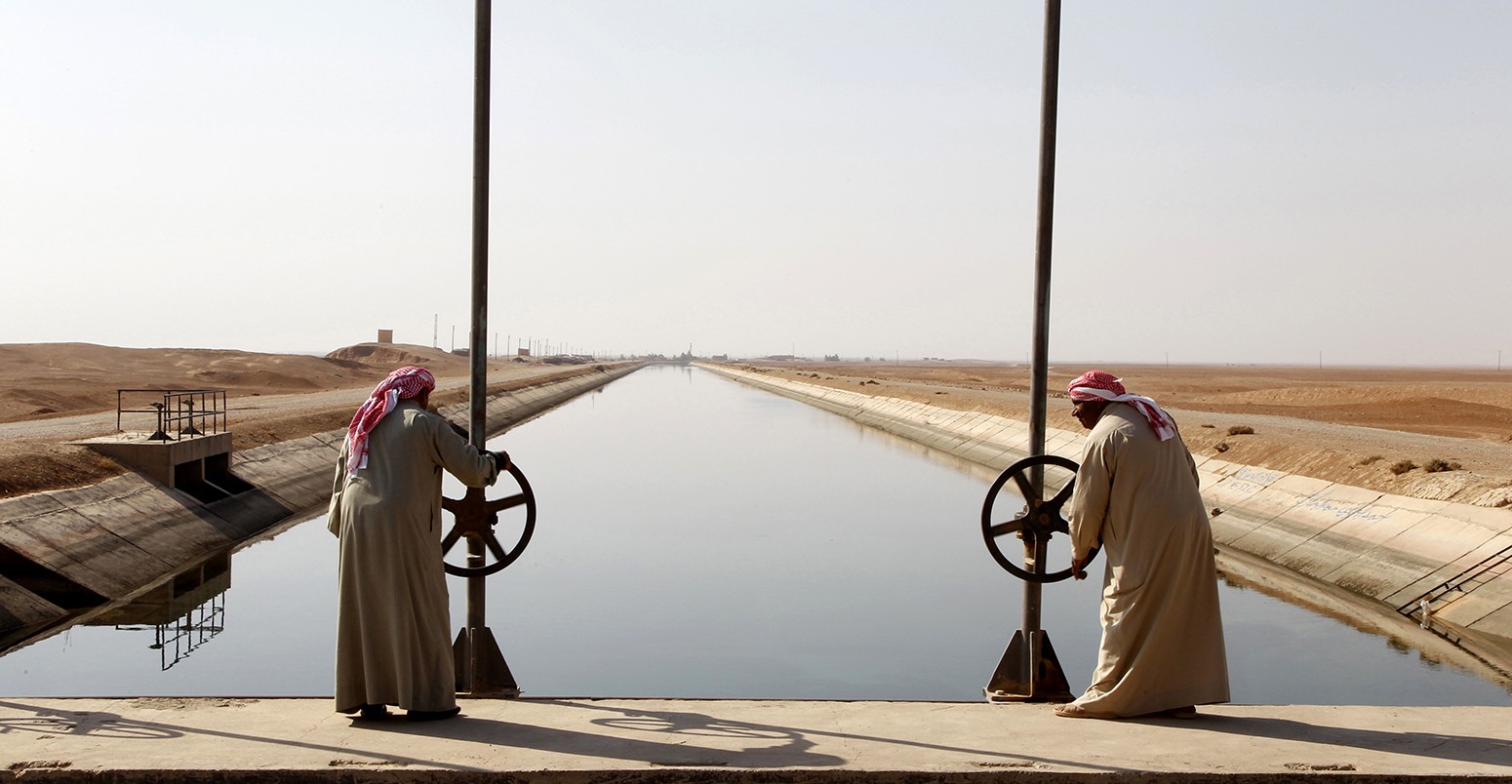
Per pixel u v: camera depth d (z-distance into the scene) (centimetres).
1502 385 9238
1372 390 6831
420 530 612
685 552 2112
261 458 2845
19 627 1481
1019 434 4334
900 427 5981
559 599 1691
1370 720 630
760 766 531
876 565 2002
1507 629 1412
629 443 4772
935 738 589
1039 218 714
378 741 571
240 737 575
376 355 14675
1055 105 711
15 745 556
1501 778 523
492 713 641
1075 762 543
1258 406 5984
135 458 2164
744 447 4669
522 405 7000
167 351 10375
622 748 564
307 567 1981
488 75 711
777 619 1563
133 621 1559
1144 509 612
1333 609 1675
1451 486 1930
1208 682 624
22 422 3250
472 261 714
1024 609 712
